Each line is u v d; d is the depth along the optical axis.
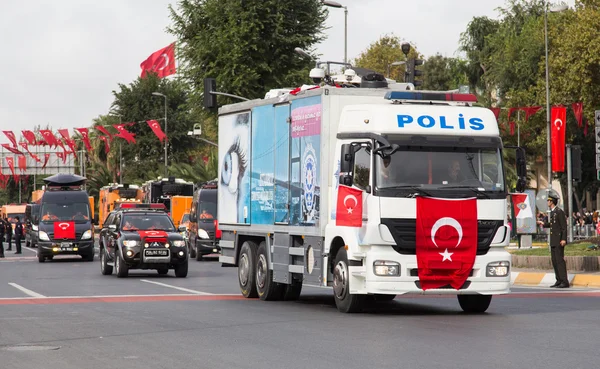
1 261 79.88
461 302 33.12
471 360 20.92
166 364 20.77
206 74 101.12
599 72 100.62
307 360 21.17
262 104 37.56
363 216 30.53
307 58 103.00
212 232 77.00
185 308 34.38
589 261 49.03
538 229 96.44
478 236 30.75
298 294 37.59
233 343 24.25
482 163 31.06
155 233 54.16
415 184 30.33
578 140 123.00
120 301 37.66
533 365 20.17
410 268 30.23
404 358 21.30
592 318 30.06
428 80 168.38
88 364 20.84
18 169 192.75
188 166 133.75
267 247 37.12
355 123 31.41
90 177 172.75
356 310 31.89
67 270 63.69
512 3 140.00
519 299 37.56
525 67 125.75
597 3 102.00
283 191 35.56
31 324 28.94
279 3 101.81
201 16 102.31
